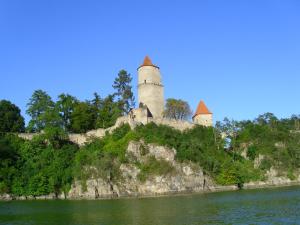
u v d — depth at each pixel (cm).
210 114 16088
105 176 11550
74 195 11419
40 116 14150
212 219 6450
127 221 6481
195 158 12900
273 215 6656
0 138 12744
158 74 15862
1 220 7088
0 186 11469
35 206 9250
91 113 15375
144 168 12081
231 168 13538
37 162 12394
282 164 15512
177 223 6169
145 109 14038
